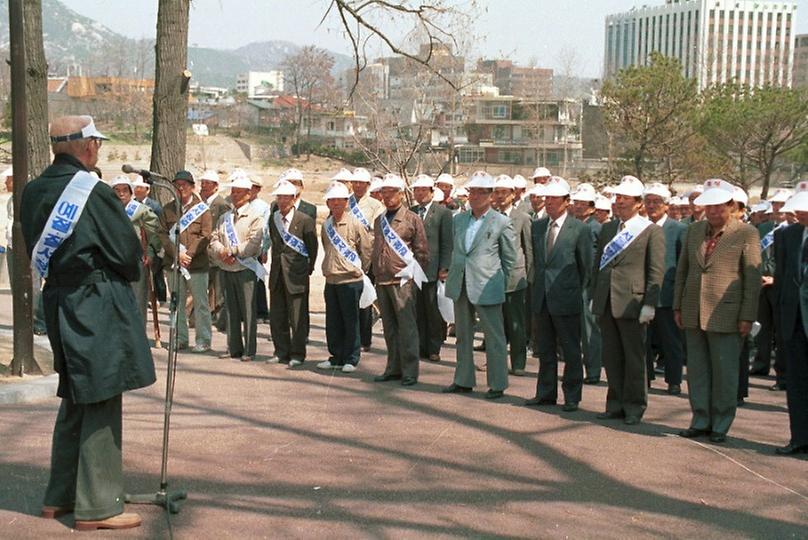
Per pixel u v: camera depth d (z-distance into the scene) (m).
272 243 11.58
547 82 76.19
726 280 8.32
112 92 91.44
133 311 5.92
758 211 13.44
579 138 70.31
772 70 81.94
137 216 7.20
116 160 65.50
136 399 9.53
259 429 8.46
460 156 69.62
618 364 9.09
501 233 9.84
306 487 6.88
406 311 10.58
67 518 6.09
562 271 9.38
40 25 13.94
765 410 10.13
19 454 7.46
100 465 5.89
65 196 5.70
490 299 9.81
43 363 10.54
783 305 8.16
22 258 9.83
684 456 7.93
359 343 11.52
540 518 6.37
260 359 12.04
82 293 5.74
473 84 25.73
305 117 78.06
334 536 5.93
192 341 13.54
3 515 6.12
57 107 91.75
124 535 5.83
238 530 5.98
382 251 10.62
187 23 14.65
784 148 39.16
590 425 8.90
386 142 24.84
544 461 7.68
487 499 6.73
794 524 6.39
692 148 38.16
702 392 8.55
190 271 12.25
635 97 36.88
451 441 8.21
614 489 7.02
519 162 69.88
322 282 21.80
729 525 6.34
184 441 7.99
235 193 11.77
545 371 9.64
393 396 9.97
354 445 8.02
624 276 8.88
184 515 6.20
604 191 13.43
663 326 10.90
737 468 7.62
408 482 7.06
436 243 12.25
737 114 37.69
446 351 13.53
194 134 81.19
